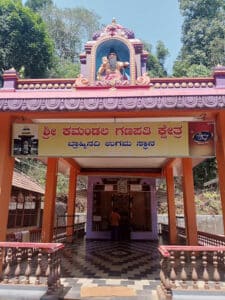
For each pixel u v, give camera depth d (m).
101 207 14.52
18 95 5.46
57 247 5.01
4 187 5.68
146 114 5.72
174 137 5.72
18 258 5.15
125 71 6.45
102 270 6.83
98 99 5.23
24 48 34.44
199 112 5.63
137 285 5.54
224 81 5.70
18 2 36.16
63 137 5.91
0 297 4.76
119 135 5.84
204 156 5.61
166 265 4.73
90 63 6.53
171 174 12.83
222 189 5.59
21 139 5.94
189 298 4.55
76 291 5.14
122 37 6.55
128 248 10.78
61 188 24.78
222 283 5.17
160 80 5.89
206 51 41.22
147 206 14.35
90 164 13.26
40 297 4.69
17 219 12.40
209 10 46.66
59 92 5.65
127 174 14.10
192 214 8.94
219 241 7.75
